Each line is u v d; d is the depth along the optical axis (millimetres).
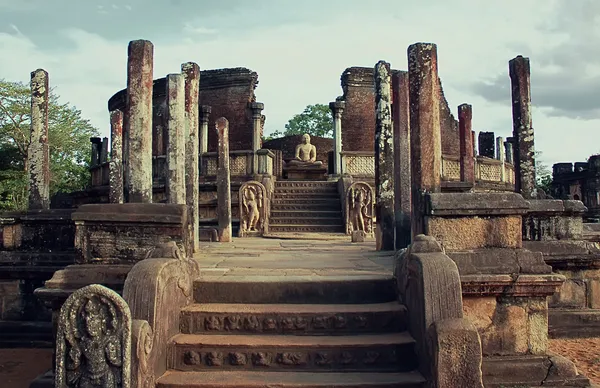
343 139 30578
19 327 8984
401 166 9008
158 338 4734
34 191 10062
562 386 5219
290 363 4980
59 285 5984
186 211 6297
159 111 29062
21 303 9211
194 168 9844
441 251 5180
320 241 14125
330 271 6664
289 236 16047
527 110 8555
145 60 6812
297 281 5805
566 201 8406
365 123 30828
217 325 5375
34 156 10094
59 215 9430
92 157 27984
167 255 5383
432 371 4379
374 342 5004
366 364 4965
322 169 25375
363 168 23078
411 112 6723
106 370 4074
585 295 8570
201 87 31859
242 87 31422
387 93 10305
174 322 5242
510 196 5738
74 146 35656
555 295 8570
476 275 5449
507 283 5453
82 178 36844
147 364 4336
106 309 4145
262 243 13094
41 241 9477
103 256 6207
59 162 35656
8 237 9461
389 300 5828
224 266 7301
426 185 6508
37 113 10125
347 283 5809
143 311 4664
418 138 6602
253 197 17094
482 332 5500
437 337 4273
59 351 4125
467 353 4227
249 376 4812
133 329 4215
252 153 21578
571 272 8539
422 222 5875
